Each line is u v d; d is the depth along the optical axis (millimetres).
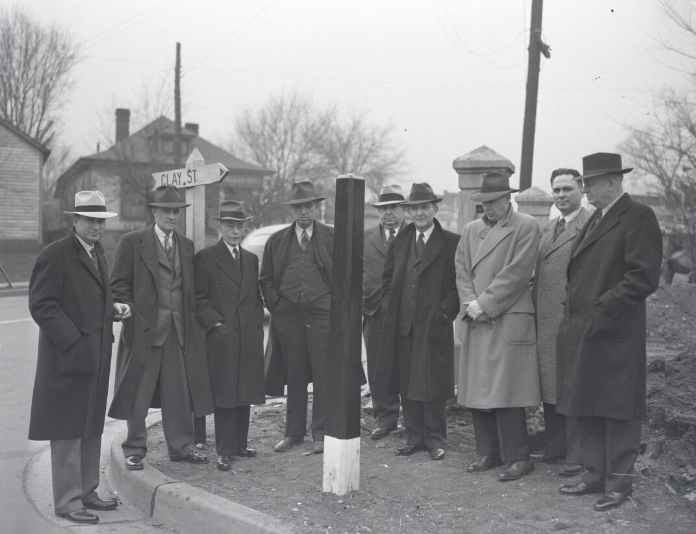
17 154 34219
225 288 5699
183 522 4566
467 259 5289
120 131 43188
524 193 10742
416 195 5453
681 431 5008
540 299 5125
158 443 6227
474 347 5109
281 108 48625
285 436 6004
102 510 4918
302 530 4062
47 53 37250
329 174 51312
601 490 4508
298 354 5906
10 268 28531
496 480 4863
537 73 15109
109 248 37688
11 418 7289
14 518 4723
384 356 5609
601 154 4410
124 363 5488
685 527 3789
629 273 4211
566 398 4418
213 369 5594
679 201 14836
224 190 39812
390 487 4770
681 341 10133
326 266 5891
